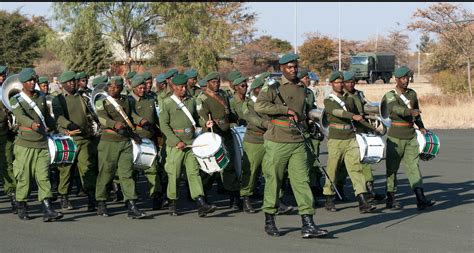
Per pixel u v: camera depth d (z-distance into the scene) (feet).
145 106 39.83
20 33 150.71
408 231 32.17
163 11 143.54
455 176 50.03
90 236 31.63
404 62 292.20
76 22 142.10
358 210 37.73
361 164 36.94
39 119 34.91
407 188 45.39
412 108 37.78
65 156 35.50
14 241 30.73
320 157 62.23
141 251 28.63
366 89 169.99
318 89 96.78
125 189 36.19
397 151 37.73
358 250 28.50
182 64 157.89
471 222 34.30
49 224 34.55
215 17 175.83
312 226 30.25
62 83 38.75
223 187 43.01
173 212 36.91
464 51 144.25
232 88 44.09
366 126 38.14
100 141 36.24
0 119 38.04
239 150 37.81
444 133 83.10
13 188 37.88
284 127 30.07
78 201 41.93
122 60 155.02
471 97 115.65
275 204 31.12
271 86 30.22
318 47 228.63
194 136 36.94
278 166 30.42
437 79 139.64
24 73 34.71
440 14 146.51
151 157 36.65
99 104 35.88
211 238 30.99
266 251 28.40
